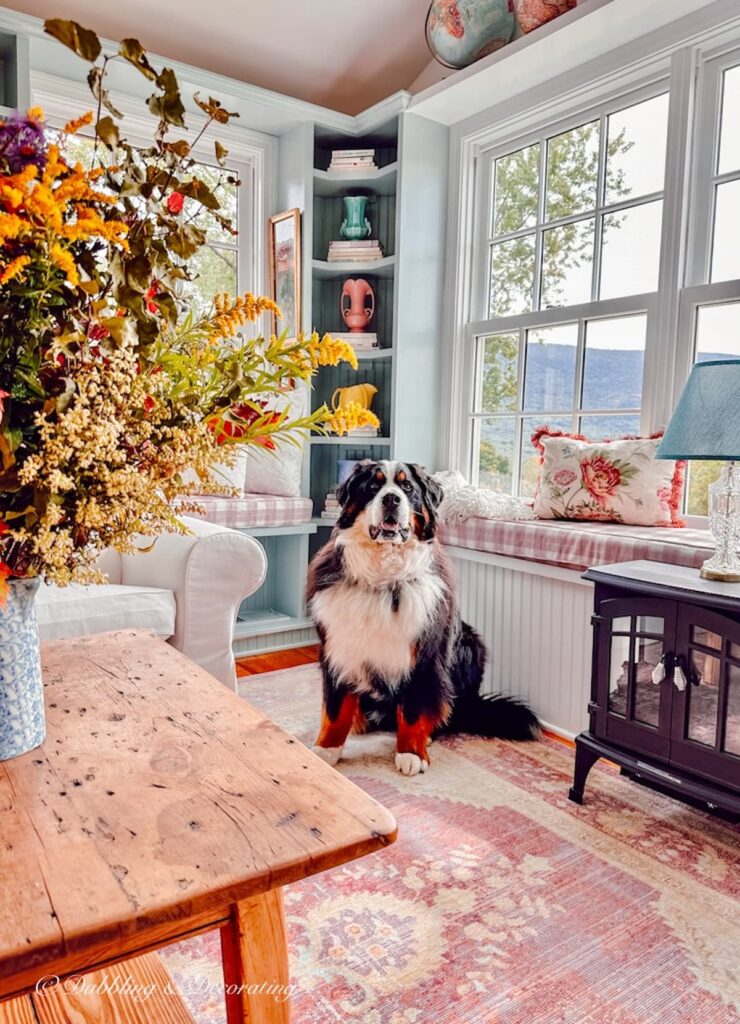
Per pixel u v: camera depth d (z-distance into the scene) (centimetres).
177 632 210
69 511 82
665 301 248
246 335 343
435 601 208
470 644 239
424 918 141
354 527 206
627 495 246
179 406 85
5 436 73
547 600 246
